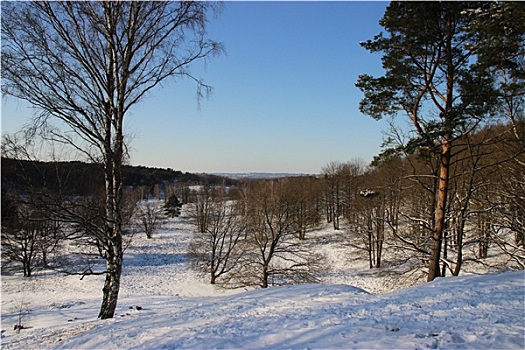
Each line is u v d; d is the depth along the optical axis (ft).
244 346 18.98
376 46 44.39
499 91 38.63
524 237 55.26
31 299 72.74
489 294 25.95
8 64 28.40
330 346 17.52
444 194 45.78
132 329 25.20
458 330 18.37
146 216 197.57
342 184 176.76
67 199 31.35
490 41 36.35
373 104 46.98
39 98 29.09
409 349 16.28
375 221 103.55
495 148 51.06
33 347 27.73
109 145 33.47
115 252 35.78
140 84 34.58
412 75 44.57
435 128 39.91
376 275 96.78
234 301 33.06
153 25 33.32
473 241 51.01
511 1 33.30
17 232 84.89
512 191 53.01
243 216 109.29
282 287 38.34
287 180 137.39
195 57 35.58
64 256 104.88
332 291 33.76
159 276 102.27
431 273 46.26
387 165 46.50
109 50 33.78
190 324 24.76
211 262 98.63
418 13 39.73
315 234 160.04
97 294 78.84
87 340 24.57
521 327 18.29
